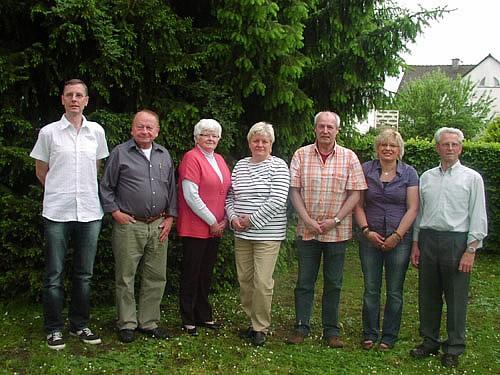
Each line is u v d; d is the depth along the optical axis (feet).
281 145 20.08
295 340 14.38
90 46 15.61
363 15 19.26
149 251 14.08
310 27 19.95
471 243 12.72
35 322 15.05
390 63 18.93
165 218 14.24
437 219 13.03
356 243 28.73
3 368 12.26
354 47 18.75
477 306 18.78
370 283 14.23
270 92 18.35
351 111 21.49
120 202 13.62
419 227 13.65
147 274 14.24
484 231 12.72
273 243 13.97
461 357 13.94
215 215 14.21
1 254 15.84
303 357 13.47
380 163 13.91
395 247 13.82
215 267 18.11
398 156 13.75
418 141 32.12
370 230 13.88
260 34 16.75
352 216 14.46
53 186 12.87
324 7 19.72
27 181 16.46
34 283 15.76
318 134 13.73
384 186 13.67
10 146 15.71
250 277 14.47
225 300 17.67
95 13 14.55
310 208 13.93
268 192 13.83
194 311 15.08
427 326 13.83
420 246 13.58
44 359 12.64
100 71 15.71
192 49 17.56
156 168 13.82
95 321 15.31
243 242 14.30
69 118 13.00
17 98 16.11
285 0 17.67
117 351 13.29
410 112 74.23
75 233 13.28
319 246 14.29
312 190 13.85
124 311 13.93
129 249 13.65
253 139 13.91
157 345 13.71
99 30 14.75
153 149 13.96
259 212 13.66
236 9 16.75
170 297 17.70
